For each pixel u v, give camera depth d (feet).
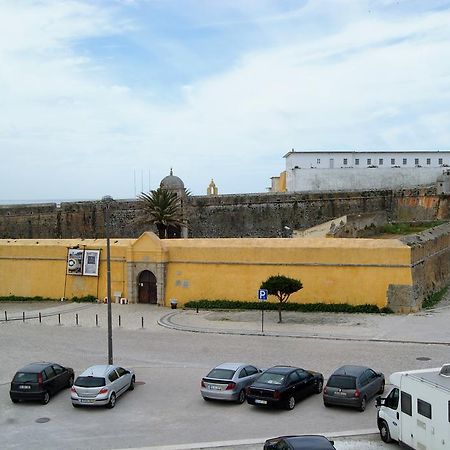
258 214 212.02
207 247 135.03
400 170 257.75
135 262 140.15
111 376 69.26
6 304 144.87
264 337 101.71
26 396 69.21
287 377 66.74
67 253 148.15
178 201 198.80
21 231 191.72
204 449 55.31
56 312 130.41
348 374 66.13
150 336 104.68
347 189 246.47
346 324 109.40
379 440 56.34
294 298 126.93
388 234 194.18
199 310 129.70
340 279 124.06
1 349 97.14
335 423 61.16
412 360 83.66
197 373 81.00
